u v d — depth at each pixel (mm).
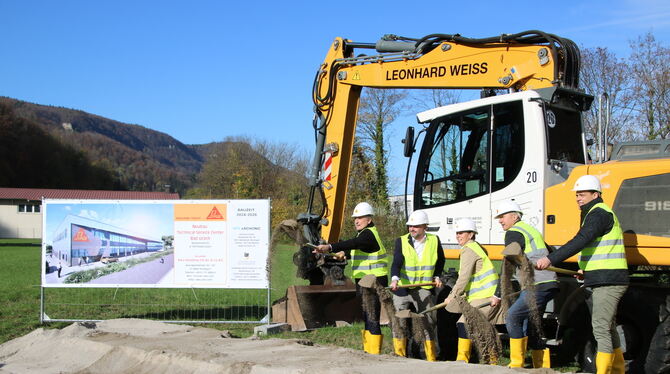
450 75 8664
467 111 7891
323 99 9906
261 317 10375
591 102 7844
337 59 9812
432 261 7051
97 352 6762
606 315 5965
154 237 9766
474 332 6465
